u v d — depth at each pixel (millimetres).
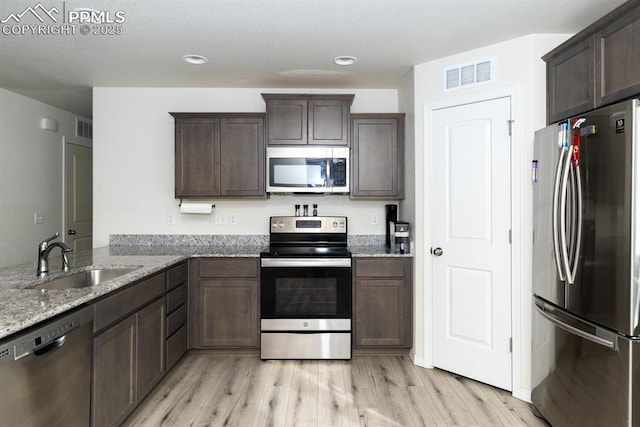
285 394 2604
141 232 3764
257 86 3684
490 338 2686
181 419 2293
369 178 3430
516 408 2426
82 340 1760
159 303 2592
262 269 3127
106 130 3732
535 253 2354
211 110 3748
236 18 2340
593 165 1824
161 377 2619
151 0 2137
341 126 3367
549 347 2203
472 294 2770
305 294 3141
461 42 2658
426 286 3016
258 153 3449
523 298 2529
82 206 4836
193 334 3168
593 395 1841
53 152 4332
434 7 2213
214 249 3504
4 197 3680
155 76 3400
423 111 3047
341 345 3137
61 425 1622
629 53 1759
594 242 1821
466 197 2791
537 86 2516
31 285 1979
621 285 1678
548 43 2525
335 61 3035
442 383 2752
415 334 3105
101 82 3549
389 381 2791
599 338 1785
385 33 2531
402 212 3533
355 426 2234
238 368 3014
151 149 3750
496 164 2652
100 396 1900
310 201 3766
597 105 1968
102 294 1855
